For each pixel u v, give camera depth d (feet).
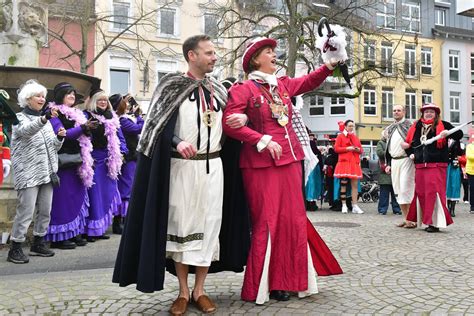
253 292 11.61
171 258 11.54
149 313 11.16
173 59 100.73
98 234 21.16
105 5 94.12
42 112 18.35
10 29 25.05
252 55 12.11
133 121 24.34
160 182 10.60
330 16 58.90
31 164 16.99
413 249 19.06
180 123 10.82
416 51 119.65
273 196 11.66
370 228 25.41
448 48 124.98
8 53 25.23
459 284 13.52
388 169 28.27
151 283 10.19
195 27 102.53
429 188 23.62
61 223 19.42
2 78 21.95
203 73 11.31
